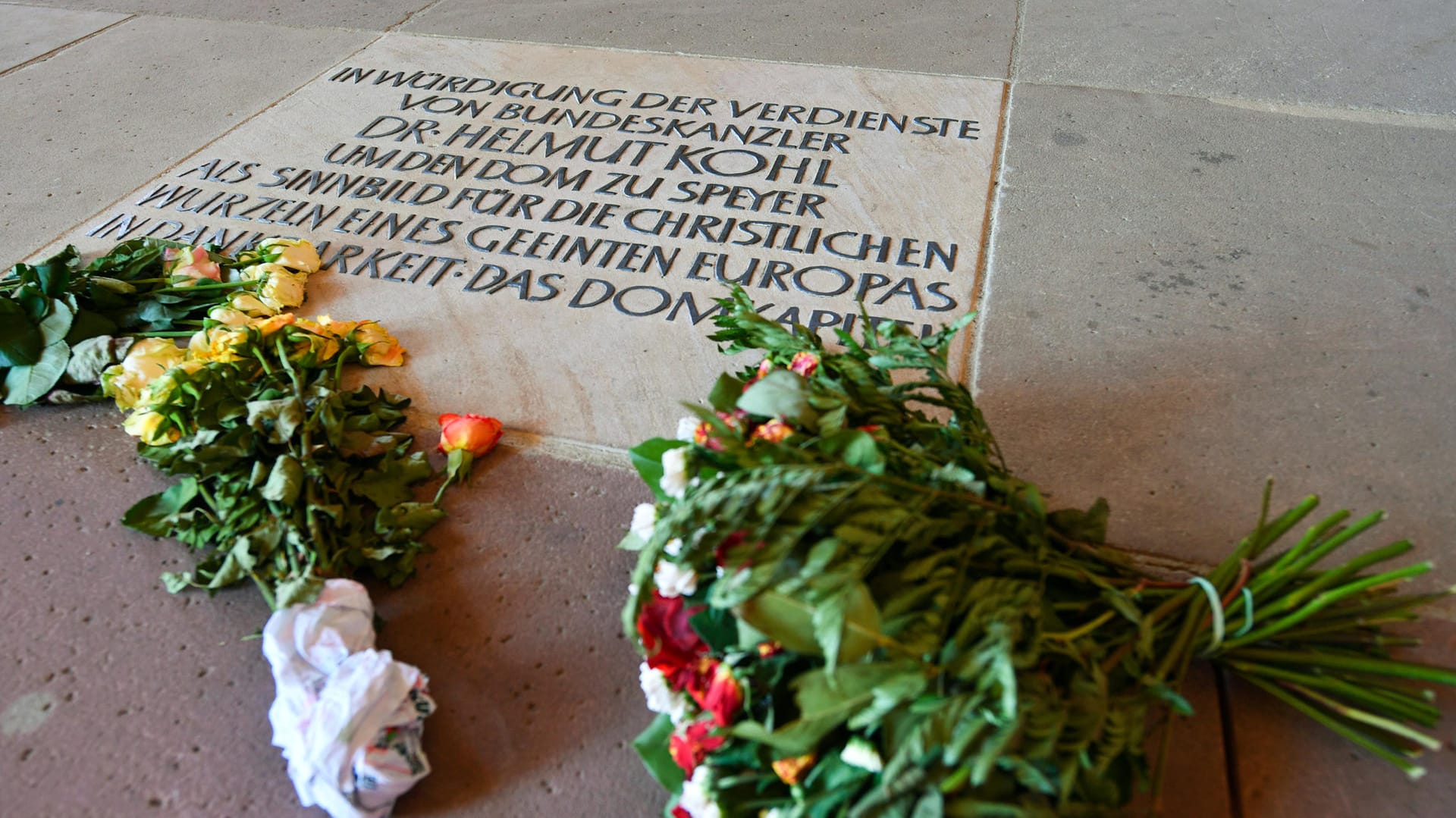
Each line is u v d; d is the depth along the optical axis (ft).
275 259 8.91
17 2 15.70
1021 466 6.95
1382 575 5.00
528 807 5.25
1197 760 5.21
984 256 8.94
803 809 4.25
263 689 5.82
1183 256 8.84
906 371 7.73
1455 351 7.72
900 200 9.71
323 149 11.05
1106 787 4.32
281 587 5.80
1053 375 7.68
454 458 7.00
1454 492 6.60
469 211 9.89
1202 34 12.89
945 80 11.90
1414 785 5.06
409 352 8.25
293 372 7.41
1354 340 7.86
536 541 6.65
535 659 5.94
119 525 6.83
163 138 11.46
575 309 8.61
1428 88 11.39
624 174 10.29
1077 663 4.63
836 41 13.05
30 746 5.57
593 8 14.43
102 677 5.90
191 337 8.21
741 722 4.56
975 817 4.02
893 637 4.34
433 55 13.14
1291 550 5.29
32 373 7.80
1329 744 5.24
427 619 6.18
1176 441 7.09
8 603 6.32
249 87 12.53
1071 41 12.85
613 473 7.14
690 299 8.62
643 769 5.40
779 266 8.90
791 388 5.14
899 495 4.75
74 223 10.03
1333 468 6.83
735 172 10.24
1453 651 5.60
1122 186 9.81
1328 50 12.34
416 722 5.42
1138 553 6.33
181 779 5.39
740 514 4.39
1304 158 10.14
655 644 4.79
